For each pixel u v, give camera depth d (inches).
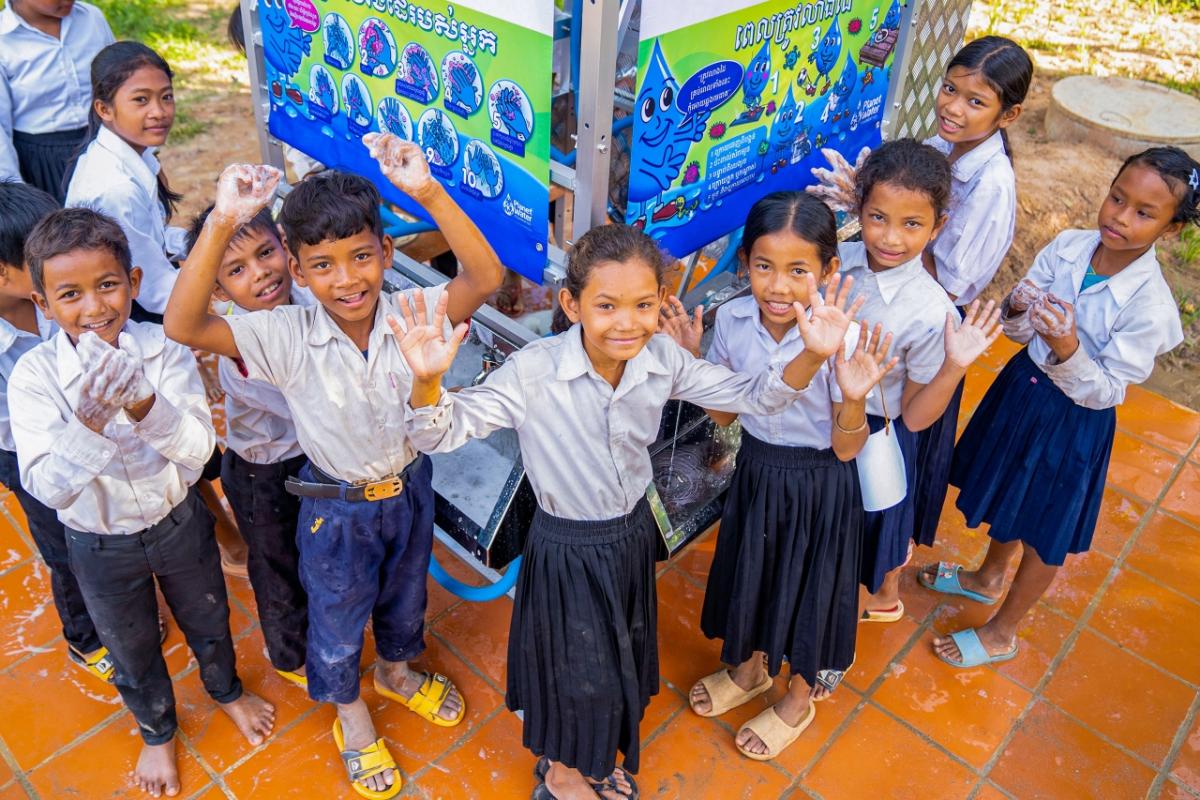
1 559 121.8
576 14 94.2
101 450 68.3
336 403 78.5
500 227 92.1
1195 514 135.8
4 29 137.6
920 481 110.3
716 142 89.6
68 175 113.3
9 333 85.8
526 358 75.7
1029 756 103.3
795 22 91.3
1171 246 205.5
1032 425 99.6
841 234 113.2
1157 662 114.4
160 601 118.0
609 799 94.9
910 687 110.4
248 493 92.4
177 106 251.0
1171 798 99.6
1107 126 231.8
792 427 86.7
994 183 100.7
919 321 86.3
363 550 86.4
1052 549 101.3
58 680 107.3
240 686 101.3
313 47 101.7
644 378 75.5
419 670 109.8
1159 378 170.2
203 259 67.9
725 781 99.5
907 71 118.9
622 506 80.3
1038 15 320.2
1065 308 86.2
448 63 87.4
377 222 74.5
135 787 96.7
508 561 99.0
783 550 90.7
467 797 97.1
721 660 102.5
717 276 107.7
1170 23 317.1
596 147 79.1
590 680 83.2
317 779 98.3
